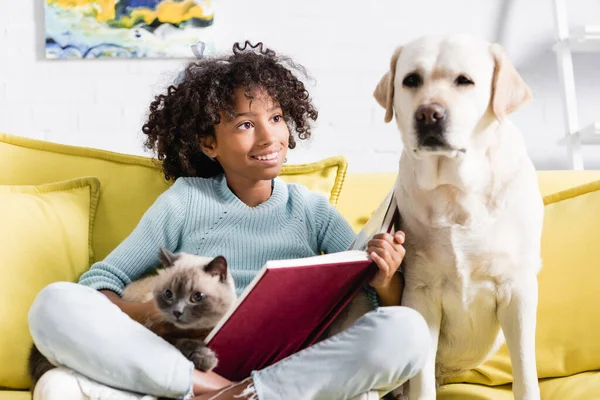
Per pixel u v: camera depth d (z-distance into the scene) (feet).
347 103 8.32
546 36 8.26
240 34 8.24
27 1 8.25
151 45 8.18
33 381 4.66
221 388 4.21
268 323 4.40
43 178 6.34
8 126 8.28
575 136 7.75
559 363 5.56
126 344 4.06
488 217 4.87
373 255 4.65
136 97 8.29
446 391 5.65
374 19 8.32
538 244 5.03
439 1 8.30
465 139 4.64
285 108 5.93
